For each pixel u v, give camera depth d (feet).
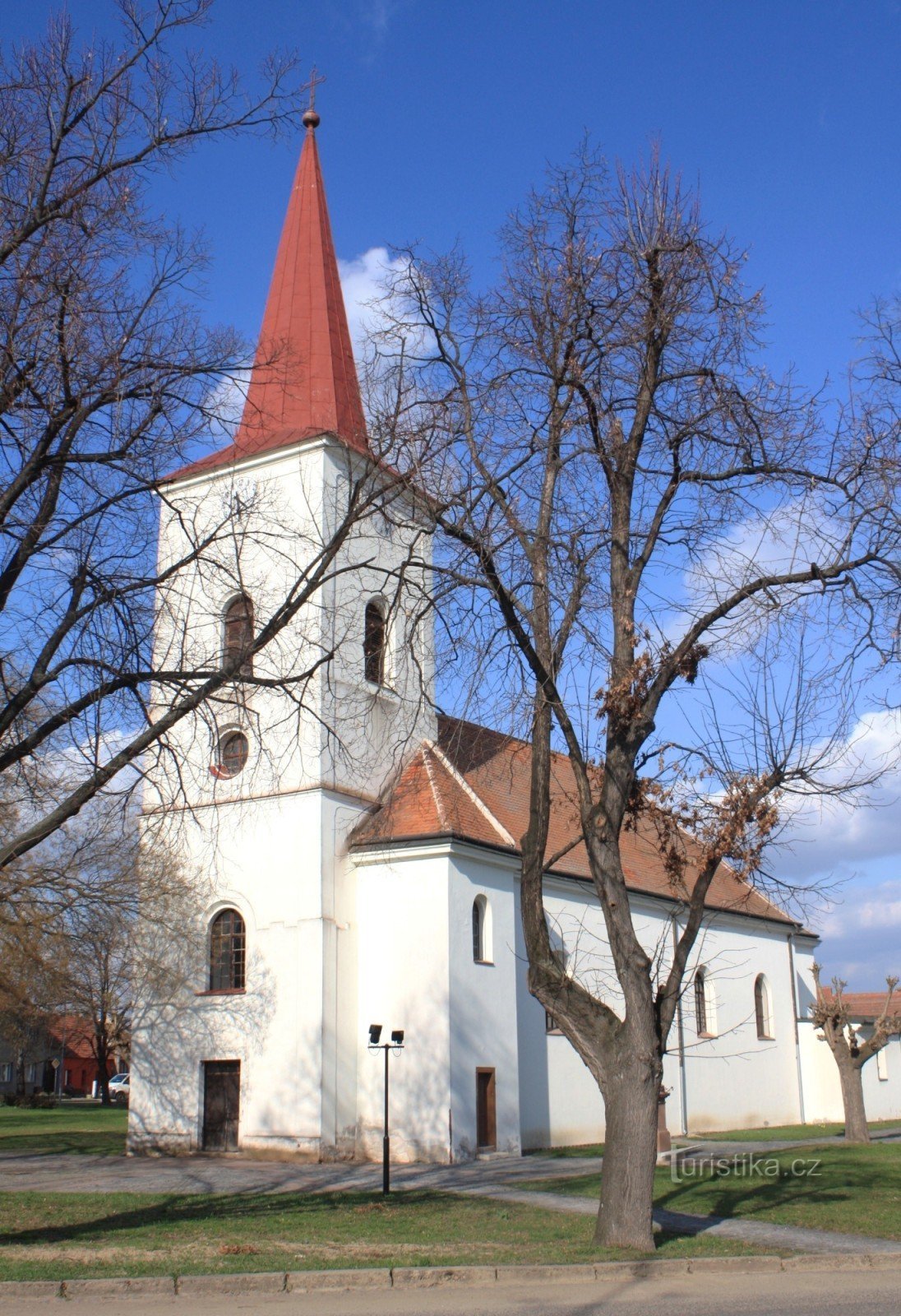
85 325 43.80
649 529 51.65
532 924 49.26
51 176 45.98
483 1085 87.56
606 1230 46.80
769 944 138.62
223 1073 90.02
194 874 93.45
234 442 48.93
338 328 103.45
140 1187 68.39
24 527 45.09
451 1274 41.34
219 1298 38.27
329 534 92.63
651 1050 47.37
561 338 50.16
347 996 88.07
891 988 112.16
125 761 45.19
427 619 54.65
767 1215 57.21
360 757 92.27
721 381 50.26
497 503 48.44
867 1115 145.59
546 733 50.29
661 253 50.52
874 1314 35.32
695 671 49.83
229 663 48.37
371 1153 85.40
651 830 127.03
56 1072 293.64
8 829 88.63
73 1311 35.78
